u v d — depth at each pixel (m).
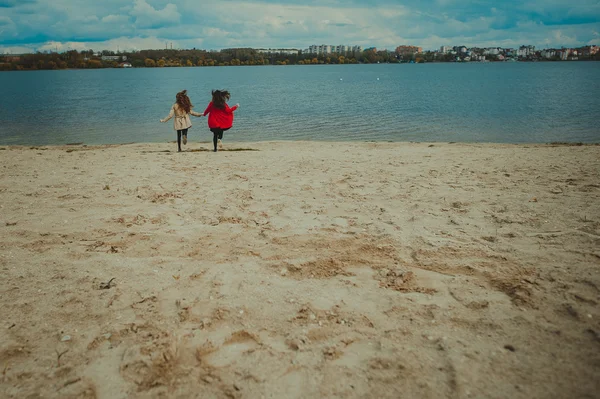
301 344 2.91
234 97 45.62
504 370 2.55
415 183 7.78
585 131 20.34
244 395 2.44
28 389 2.54
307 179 8.30
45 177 8.66
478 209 5.91
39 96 49.34
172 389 2.51
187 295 3.65
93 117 28.73
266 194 7.07
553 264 3.96
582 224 5.02
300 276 3.99
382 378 2.54
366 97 43.91
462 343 2.85
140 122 26.20
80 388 2.53
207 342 2.96
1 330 3.14
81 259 4.44
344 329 3.09
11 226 5.49
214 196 6.96
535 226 5.07
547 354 2.68
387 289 3.69
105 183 8.02
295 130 22.52
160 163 10.48
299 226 5.38
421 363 2.66
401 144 16.17
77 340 3.02
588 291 3.41
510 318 3.11
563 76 84.94
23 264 4.31
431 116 27.56
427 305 3.38
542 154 11.62
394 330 3.05
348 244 4.75
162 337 3.03
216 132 13.04
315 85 70.19
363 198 6.72
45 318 3.31
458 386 2.43
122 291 3.73
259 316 3.29
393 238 4.86
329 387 2.48
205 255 4.53
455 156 11.63
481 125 23.16
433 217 5.61
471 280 3.77
